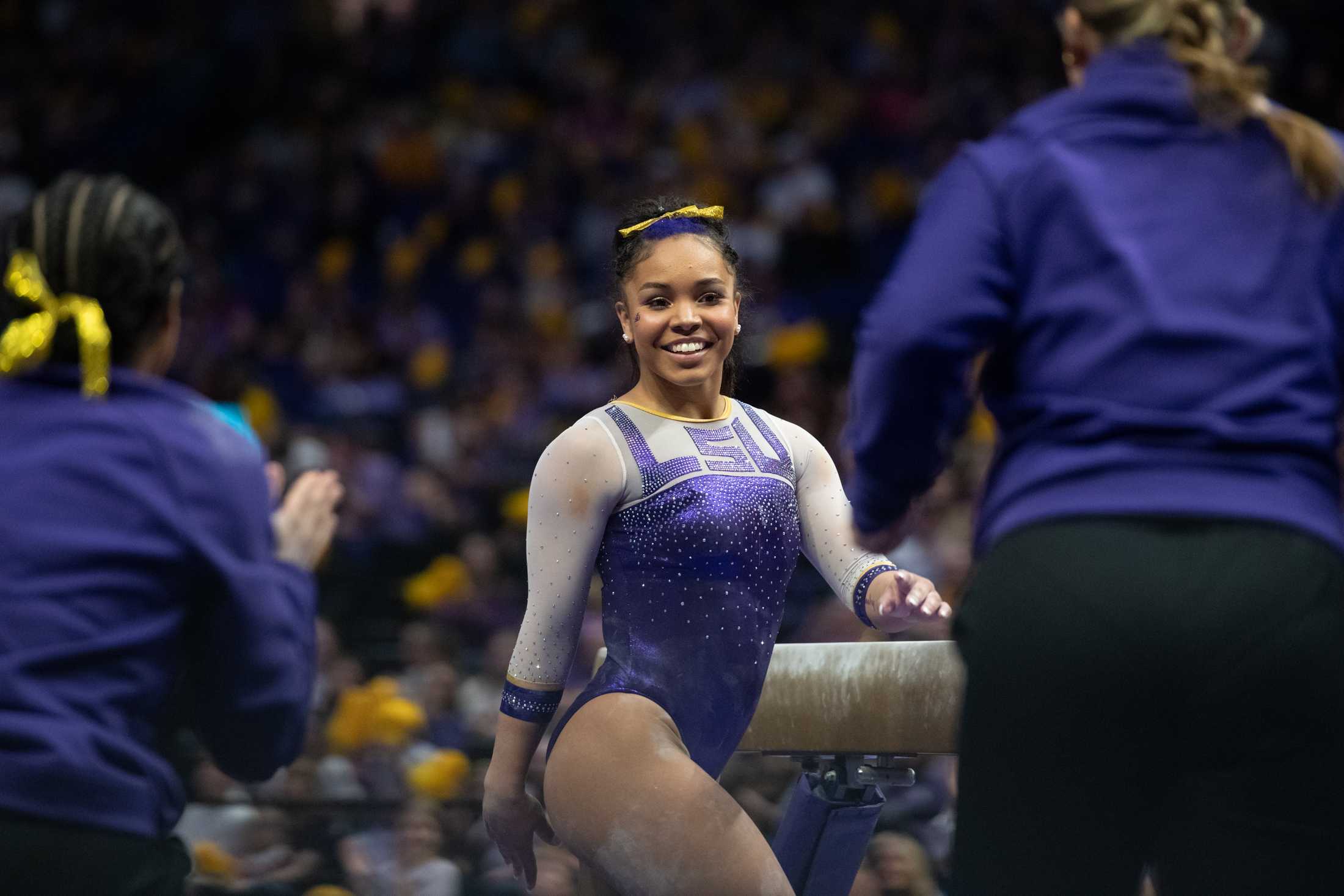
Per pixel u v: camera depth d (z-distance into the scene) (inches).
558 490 203.3
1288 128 150.3
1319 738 135.9
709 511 203.6
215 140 1391.5
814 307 1057.5
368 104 1344.7
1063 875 140.1
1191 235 146.5
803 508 222.8
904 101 1250.6
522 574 744.3
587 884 210.1
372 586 746.2
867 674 219.0
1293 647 134.0
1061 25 168.1
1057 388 146.6
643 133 1247.5
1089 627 136.1
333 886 407.8
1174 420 140.7
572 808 196.9
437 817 407.8
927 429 151.0
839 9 1360.7
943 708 210.1
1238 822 138.9
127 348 163.5
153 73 1422.2
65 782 143.6
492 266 1132.5
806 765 233.0
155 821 151.5
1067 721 137.1
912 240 153.7
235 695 155.6
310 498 169.6
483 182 1224.2
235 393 858.8
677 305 208.2
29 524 150.1
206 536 153.6
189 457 155.6
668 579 203.2
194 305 1035.3
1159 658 134.1
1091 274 146.9
